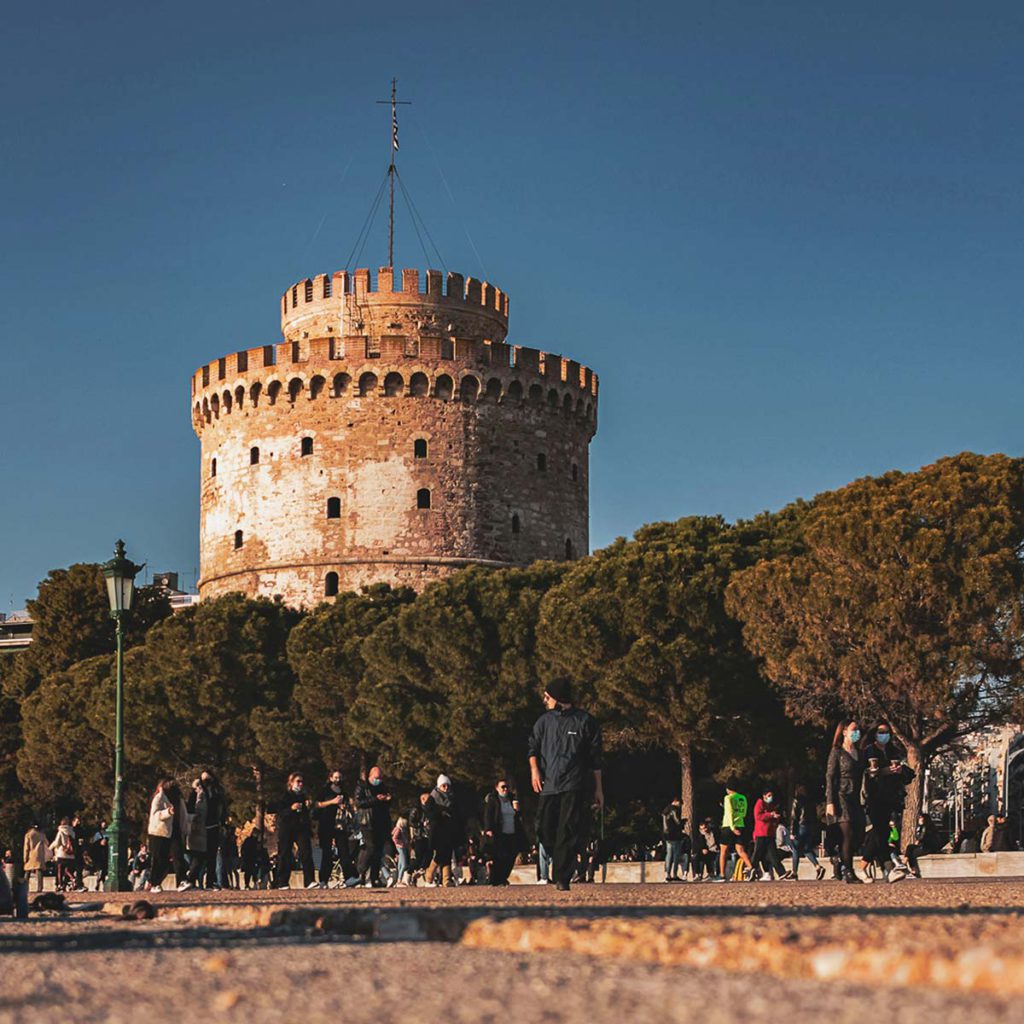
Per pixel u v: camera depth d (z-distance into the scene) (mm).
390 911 12172
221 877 43031
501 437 93438
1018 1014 5883
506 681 64438
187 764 76750
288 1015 6863
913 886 25422
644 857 72625
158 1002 7488
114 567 37719
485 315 99500
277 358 92938
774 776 61719
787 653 54562
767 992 6965
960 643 50688
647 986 7391
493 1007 6855
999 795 71562
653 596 59344
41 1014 7117
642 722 59812
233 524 94438
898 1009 6180
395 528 90938
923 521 52438
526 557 93562
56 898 22328
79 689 80500
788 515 65438
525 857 63562
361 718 69000
